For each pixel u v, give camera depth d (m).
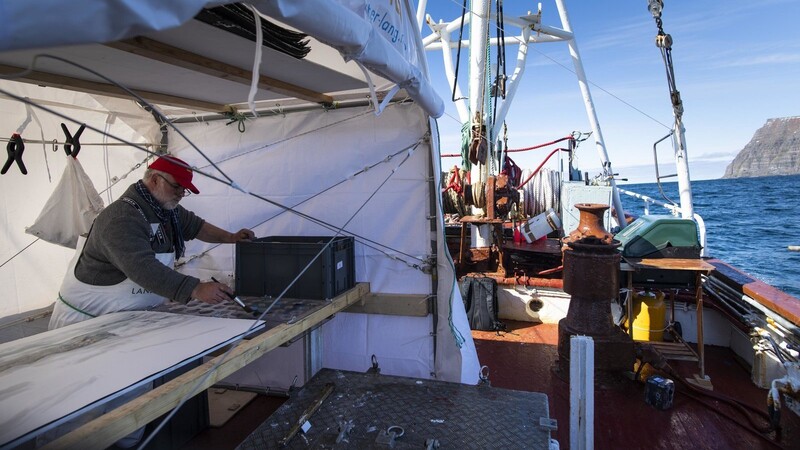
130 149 3.46
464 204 6.23
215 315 2.41
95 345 1.89
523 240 6.18
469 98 5.48
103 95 2.64
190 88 2.53
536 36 7.36
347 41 1.42
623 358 3.71
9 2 0.67
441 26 7.47
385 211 3.25
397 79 1.96
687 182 5.65
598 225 3.99
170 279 2.07
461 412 2.24
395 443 1.98
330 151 3.34
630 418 3.32
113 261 2.16
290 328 2.28
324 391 2.44
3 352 1.81
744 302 4.02
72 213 2.74
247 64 2.11
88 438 1.31
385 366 3.31
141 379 1.56
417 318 3.24
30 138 2.76
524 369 4.09
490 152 5.49
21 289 2.85
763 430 3.10
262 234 3.52
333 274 2.88
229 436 2.89
